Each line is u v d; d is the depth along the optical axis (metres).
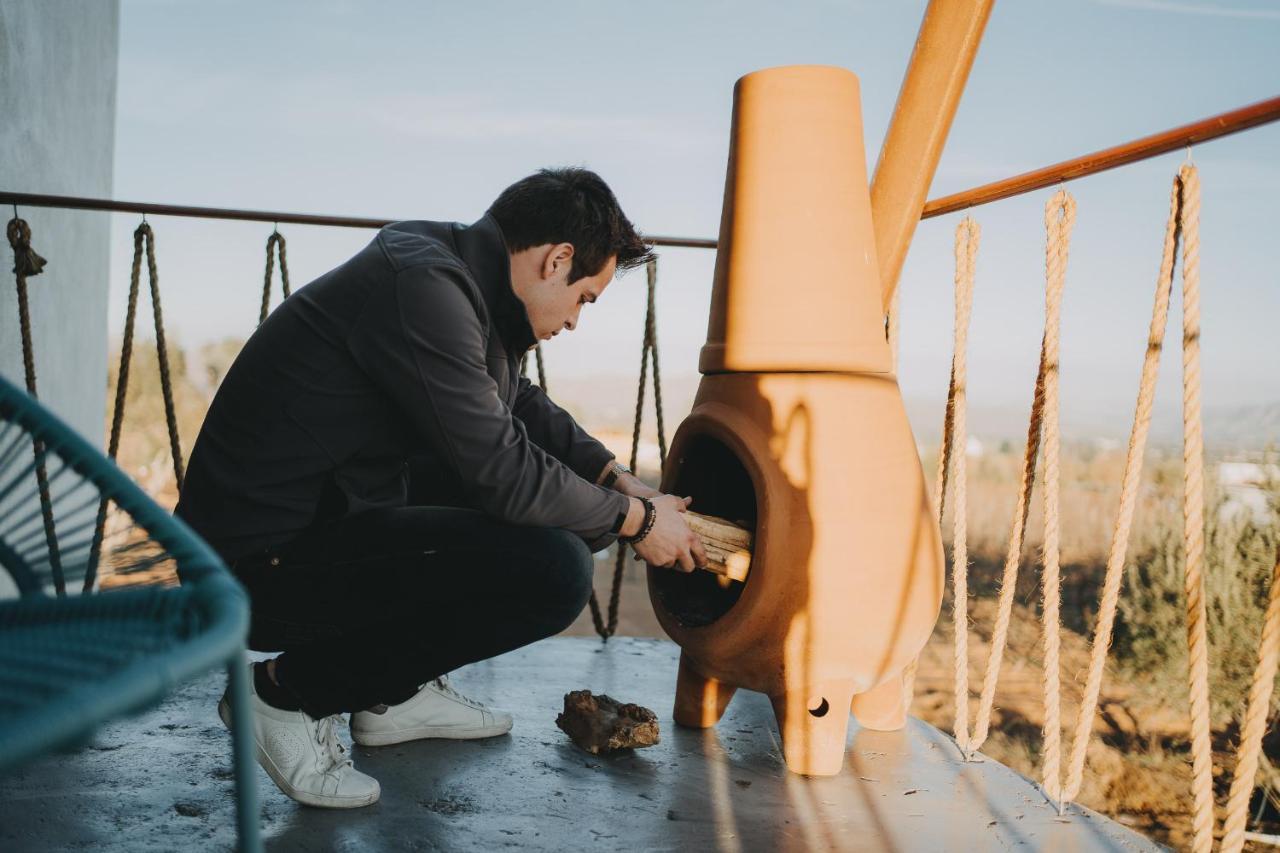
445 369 1.46
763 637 1.69
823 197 1.73
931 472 18.41
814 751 1.74
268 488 1.47
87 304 4.15
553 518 1.54
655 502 1.66
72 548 0.92
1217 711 7.38
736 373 1.78
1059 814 1.62
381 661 1.54
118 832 1.41
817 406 1.67
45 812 1.47
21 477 0.89
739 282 1.78
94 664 0.59
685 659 1.99
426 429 1.48
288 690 1.51
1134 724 9.50
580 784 1.67
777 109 1.76
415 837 1.45
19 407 0.89
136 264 2.29
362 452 1.54
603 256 1.65
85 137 3.98
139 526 0.76
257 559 1.50
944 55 1.81
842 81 1.77
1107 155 1.62
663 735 1.94
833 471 1.65
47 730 0.47
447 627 1.56
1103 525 18.70
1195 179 1.46
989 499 25.25
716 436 1.76
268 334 1.52
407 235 1.58
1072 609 13.29
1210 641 7.47
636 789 1.67
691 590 2.00
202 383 27.84
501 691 2.19
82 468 0.83
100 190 4.32
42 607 0.76
